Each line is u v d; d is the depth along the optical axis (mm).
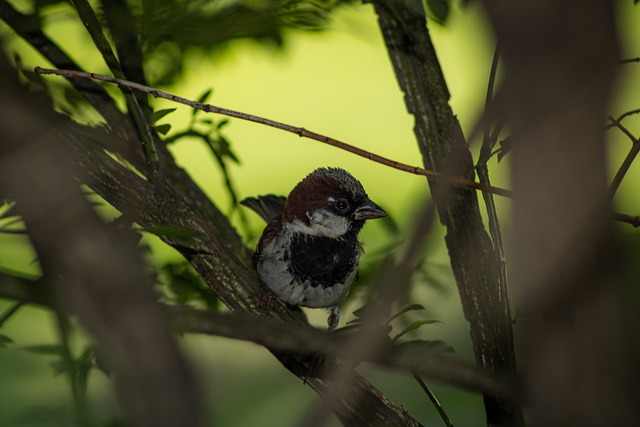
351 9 6930
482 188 5016
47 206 2900
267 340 3617
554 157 2242
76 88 6805
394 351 3584
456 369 3490
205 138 6918
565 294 2346
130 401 2873
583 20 2123
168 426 2855
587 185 2264
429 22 7297
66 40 9023
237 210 7594
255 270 8312
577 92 2182
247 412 10469
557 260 2295
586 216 2277
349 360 2760
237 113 5074
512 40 2168
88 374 5062
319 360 5516
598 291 2355
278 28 7203
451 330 11492
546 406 2467
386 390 9727
